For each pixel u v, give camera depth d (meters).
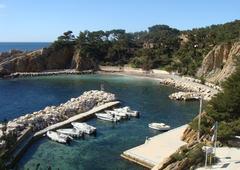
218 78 141.62
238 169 43.94
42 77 173.62
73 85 145.50
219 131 54.16
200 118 57.25
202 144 49.00
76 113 83.75
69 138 64.62
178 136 63.50
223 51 150.12
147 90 131.62
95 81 157.75
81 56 195.50
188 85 136.38
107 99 100.44
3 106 101.81
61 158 55.75
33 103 106.75
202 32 188.88
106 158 55.75
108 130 73.00
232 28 178.12
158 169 45.22
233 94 59.59
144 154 54.53
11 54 197.88
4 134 57.81
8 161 50.25
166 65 185.88
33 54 189.88
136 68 191.38
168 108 98.44
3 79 166.38
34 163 53.44
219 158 47.88
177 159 44.94
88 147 61.28
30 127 67.06
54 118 74.81
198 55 173.25
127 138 67.12
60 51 197.12
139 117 86.31
